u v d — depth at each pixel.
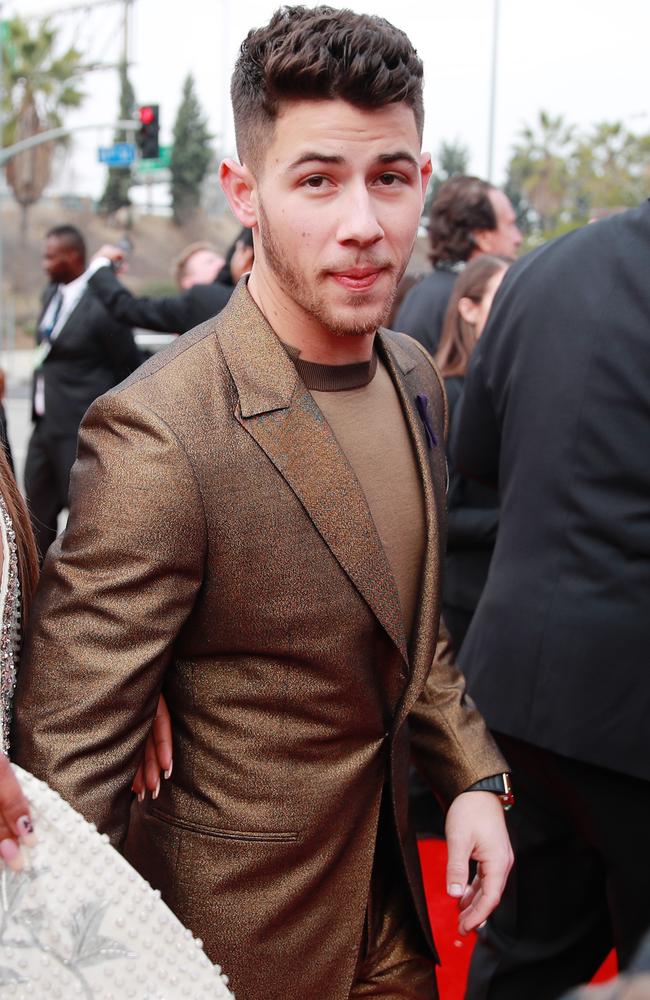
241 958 1.29
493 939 2.16
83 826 1.11
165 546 1.19
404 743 1.45
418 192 1.30
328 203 1.24
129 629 1.19
